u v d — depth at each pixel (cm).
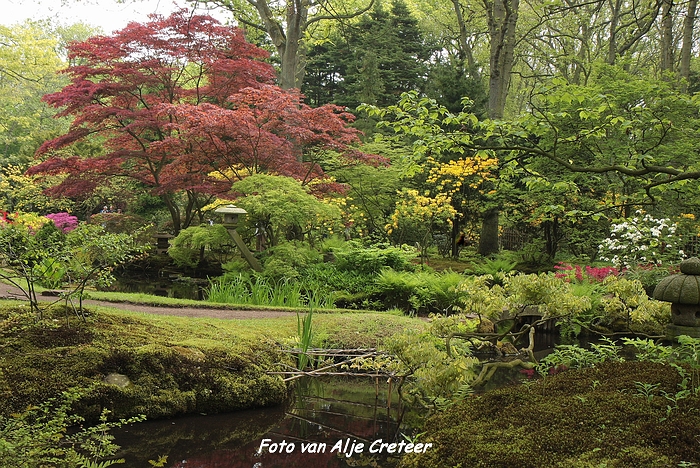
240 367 575
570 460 269
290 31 1766
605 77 1381
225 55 1616
